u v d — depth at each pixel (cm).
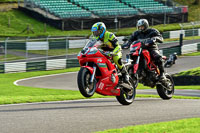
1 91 6369
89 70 2692
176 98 4034
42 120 2295
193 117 2506
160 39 3331
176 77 7944
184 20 17888
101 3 17138
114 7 17175
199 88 6406
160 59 3381
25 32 14425
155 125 2127
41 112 2600
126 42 3456
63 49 12644
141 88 6762
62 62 10762
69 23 15300
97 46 2819
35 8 16100
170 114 2600
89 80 2728
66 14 15450
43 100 3628
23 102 3469
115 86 2953
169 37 14812
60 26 15188
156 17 16950
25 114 2509
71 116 2444
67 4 16338
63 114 2517
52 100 3697
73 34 14688
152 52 3378
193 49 12712
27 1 16612
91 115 2495
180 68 9725
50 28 15262
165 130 1983
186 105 3098
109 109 2805
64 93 6084
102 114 2545
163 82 3519
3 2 17200
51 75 9469
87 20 15562
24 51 12406
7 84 7719
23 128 2073
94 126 2150
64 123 2212
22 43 11900
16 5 17325
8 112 2602
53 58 11781
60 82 8212
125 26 16250
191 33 15275
